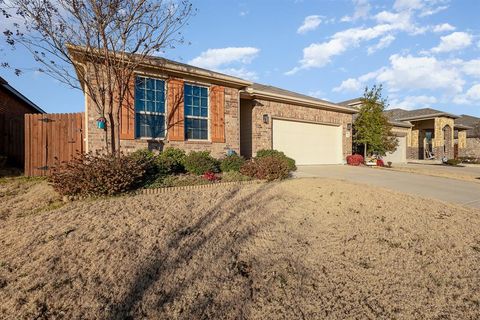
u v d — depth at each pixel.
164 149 9.06
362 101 17.58
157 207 5.39
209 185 7.48
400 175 11.79
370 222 4.99
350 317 2.62
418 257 3.74
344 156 16.39
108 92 7.47
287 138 13.77
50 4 6.53
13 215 5.12
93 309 2.66
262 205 5.88
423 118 23.45
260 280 3.22
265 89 14.64
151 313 2.63
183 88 9.56
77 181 5.77
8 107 12.16
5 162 9.27
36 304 2.71
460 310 2.70
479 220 5.25
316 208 5.77
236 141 10.97
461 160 23.59
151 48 7.64
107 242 3.85
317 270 3.44
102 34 6.85
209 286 3.07
